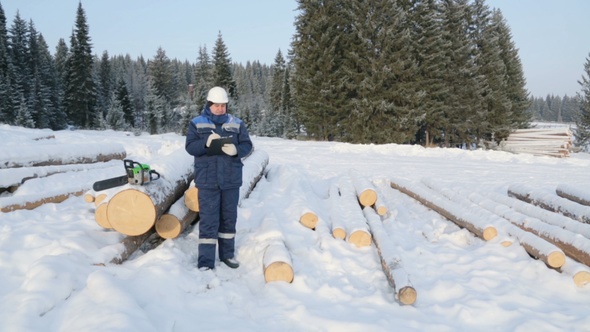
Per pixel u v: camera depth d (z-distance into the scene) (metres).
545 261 4.82
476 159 15.96
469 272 4.73
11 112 41.03
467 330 3.52
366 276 4.57
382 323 3.48
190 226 5.57
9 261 4.05
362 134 27.08
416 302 4.03
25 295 3.24
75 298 3.27
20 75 46.09
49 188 7.25
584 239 4.91
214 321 3.38
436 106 29.00
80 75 46.25
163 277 3.79
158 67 70.38
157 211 4.41
